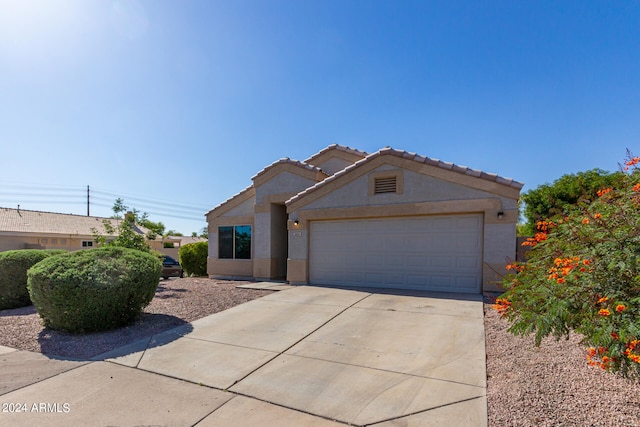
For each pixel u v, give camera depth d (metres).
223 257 15.98
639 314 2.99
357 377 4.58
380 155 11.31
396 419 3.54
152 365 5.11
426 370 4.74
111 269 6.98
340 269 12.04
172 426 3.47
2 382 4.54
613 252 3.50
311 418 3.61
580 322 3.50
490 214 9.77
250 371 4.84
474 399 3.89
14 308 9.75
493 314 7.57
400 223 11.16
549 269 4.18
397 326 6.79
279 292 10.79
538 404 3.66
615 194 4.62
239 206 15.77
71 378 4.66
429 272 10.68
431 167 10.54
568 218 4.84
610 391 3.82
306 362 5.13
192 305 9.08
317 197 12.33
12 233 24.61
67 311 6.55
